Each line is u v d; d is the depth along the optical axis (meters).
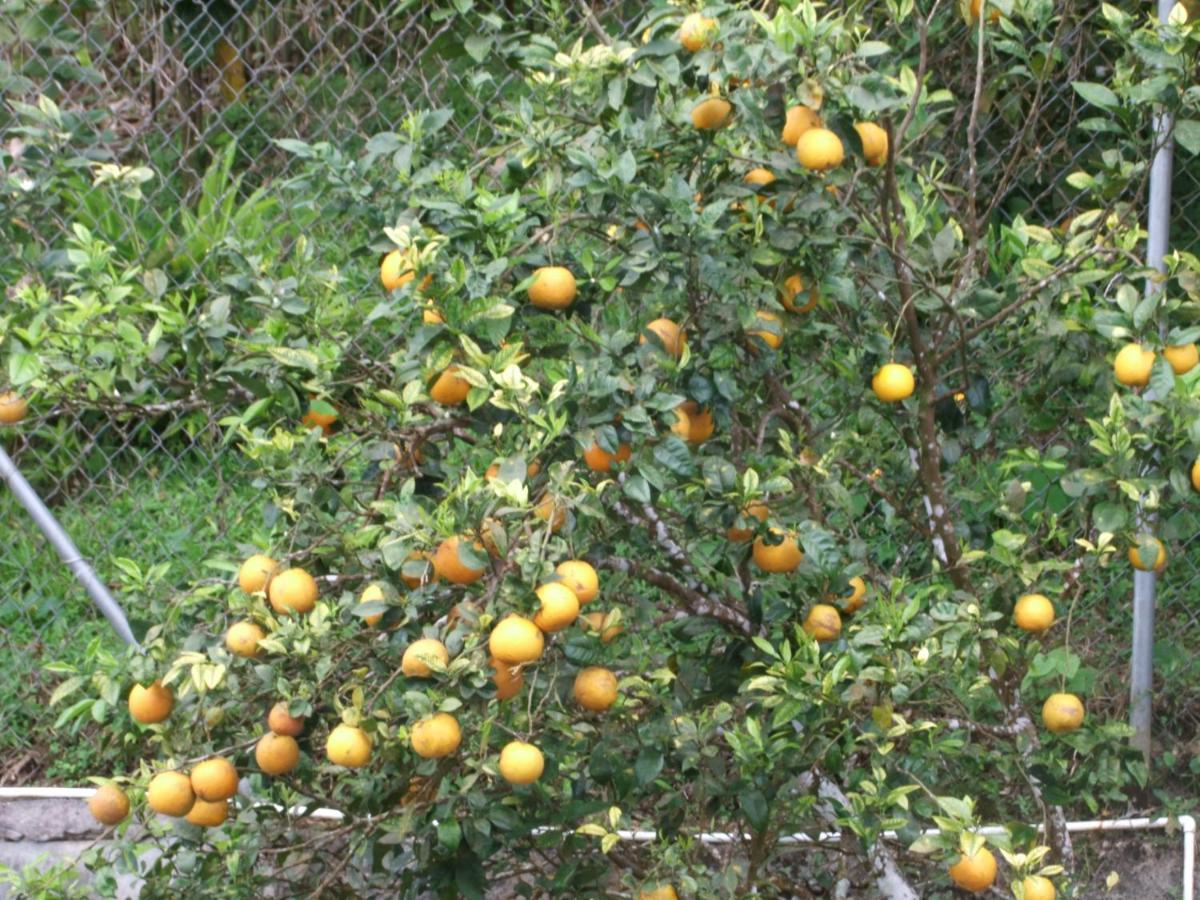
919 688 3.12
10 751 4.34
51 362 2.85
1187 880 3.94
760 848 3.14
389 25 5.30
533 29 3.94
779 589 3.09
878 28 4.01
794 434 3.32
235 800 3.21
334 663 2.71
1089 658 4.33
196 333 2.88
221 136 6.58
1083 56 4.55
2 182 3.29
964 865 2.81
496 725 2.76
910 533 3.68
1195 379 2.79
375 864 3.11
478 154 3.46
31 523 4.95
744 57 2.58
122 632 3.78
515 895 3.52
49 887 3.13
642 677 3.12
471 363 2.62
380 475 3.10
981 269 3.50
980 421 3.83
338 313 3.13
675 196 2.68
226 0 6.42
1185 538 3.17
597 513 2.46
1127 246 3.08
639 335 2.96
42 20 4.24
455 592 2.71
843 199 3.02
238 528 4.68
